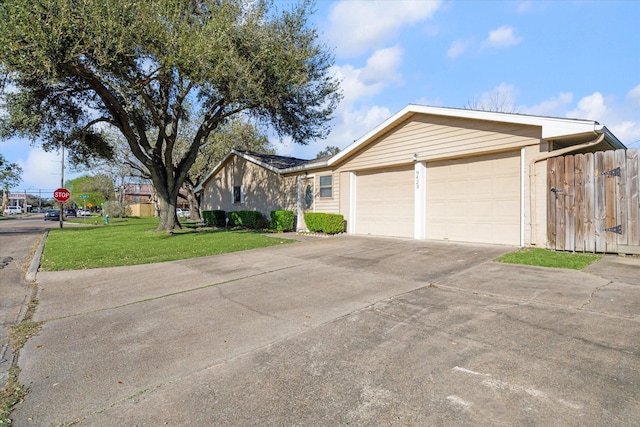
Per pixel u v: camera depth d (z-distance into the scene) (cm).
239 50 1184
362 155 1279
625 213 706
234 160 2086
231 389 299
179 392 299
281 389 296
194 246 1100
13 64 971
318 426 246
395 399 272
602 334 359
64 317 509
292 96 1418
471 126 957
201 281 675
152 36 1049
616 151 718
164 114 1600
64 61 1005
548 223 805
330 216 1303
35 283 714
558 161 794
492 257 742
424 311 455
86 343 412
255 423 253
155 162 1633
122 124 1490
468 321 414
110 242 1274
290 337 400
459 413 250
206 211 2202
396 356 341
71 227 2495
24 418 270
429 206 1085
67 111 1520
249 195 1941
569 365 305
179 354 372
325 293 558
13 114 1312
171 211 1638
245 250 1003
